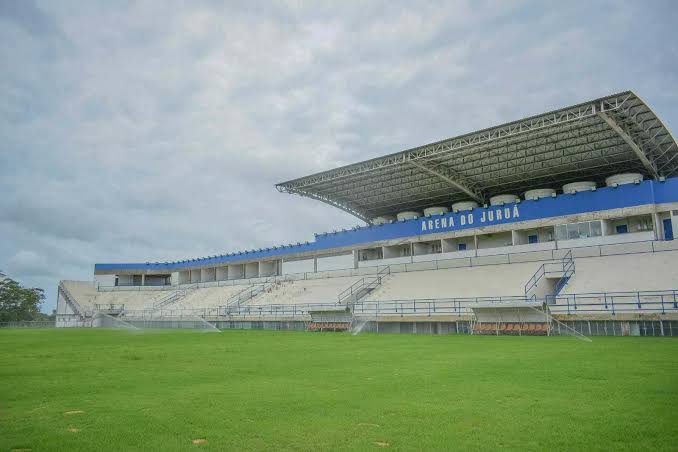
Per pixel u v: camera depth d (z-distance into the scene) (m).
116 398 9.42
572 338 26.00
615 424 6.90
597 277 35.41
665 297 29.47
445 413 7.76
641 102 34.66
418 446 6.05
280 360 16.44
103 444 6.30
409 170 52.47
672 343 21.44
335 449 5.99
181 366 14.90
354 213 68.44
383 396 9.27
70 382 11.60
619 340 23.88
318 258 65.00
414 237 54.72
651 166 44.94
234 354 19.05
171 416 7.80
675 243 36.62
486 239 51.97
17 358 18.33
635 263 35.97
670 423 6.93
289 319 46.88
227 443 6.30
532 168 50.66
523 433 6.54
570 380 10.80
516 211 47.53
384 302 41.62
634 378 10.93
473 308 32.72
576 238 43.31
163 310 68.38
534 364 13.96
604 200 42.28
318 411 8.05
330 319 43.50
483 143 41.72
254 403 8.75
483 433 6.57
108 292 83.94
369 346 22.56
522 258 44.50
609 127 39.91
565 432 6.55
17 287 95.75
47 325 74.31
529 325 30.66
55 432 6.90
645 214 40.56
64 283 82.88
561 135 41.78
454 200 63.41
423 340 26.64
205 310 61.81
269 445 6.19
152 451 6.00
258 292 63.75
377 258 60.91
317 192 61.41
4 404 8.92
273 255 70.12
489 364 14.21
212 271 81.69
